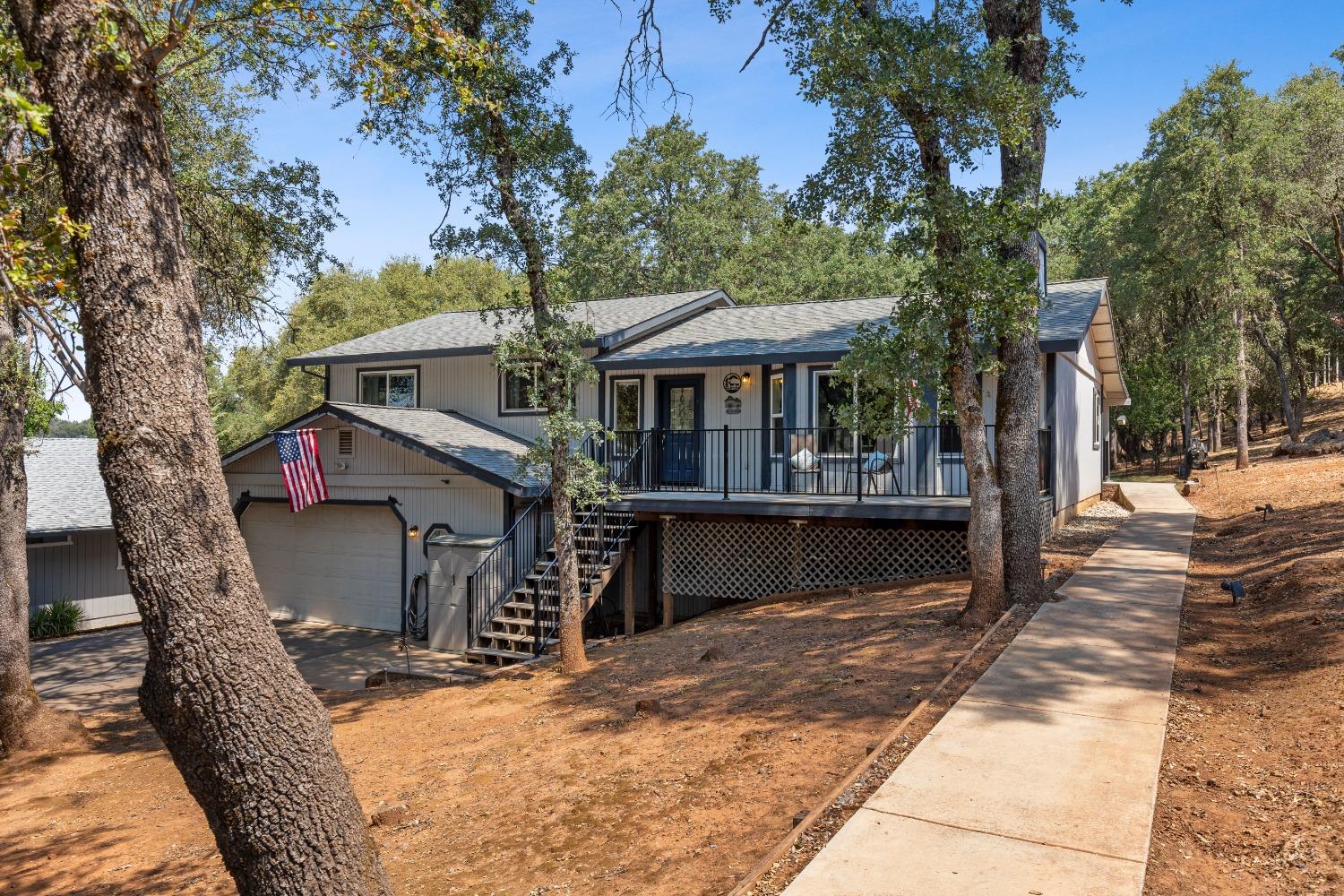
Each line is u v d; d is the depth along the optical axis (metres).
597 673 10.58
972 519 9.29
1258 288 33.06
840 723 6.68
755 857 4.68
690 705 8.02
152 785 8.66
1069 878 4.10
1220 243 31.41
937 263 9.14
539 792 6.49
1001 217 8.80
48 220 4.59
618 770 6.64
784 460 15.95
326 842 3.97
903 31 8.52
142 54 4.13
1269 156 28.95
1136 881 4.05
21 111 3.71
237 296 11.94
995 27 10.12
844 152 9.24
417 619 16.41
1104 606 9.80
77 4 3.95
